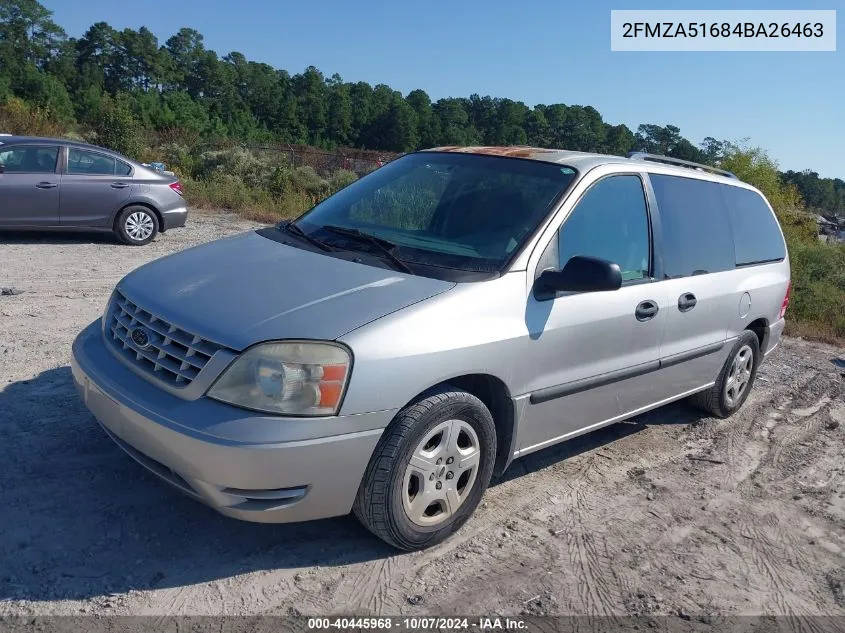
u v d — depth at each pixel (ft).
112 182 36.09
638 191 15.37
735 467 16.74
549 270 12.71
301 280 11.59
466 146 16.58
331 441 10.11
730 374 18.94
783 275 20.43
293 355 10.05
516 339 12.08
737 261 18.34
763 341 20.25
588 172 14.25
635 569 12.16
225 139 107.65
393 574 11.24
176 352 10.56
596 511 13.96
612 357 14.17
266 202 55.57
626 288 14.38
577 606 11.01
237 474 9.75
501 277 12.21
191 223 46.16
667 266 15.62
